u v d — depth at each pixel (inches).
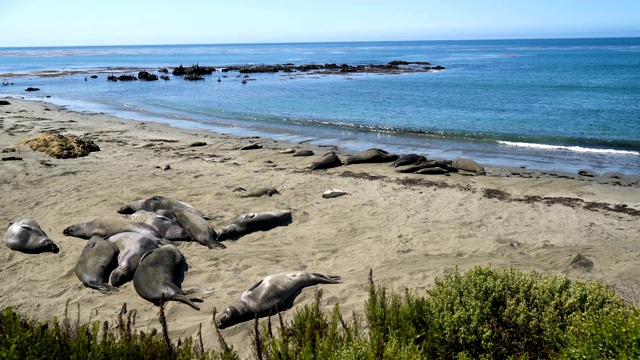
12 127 778.2
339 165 577.9
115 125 848.9
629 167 553.3
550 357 172.9
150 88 1547.7
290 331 196.7
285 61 3348.9
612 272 295.1
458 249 333.7
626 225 372.2
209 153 637.3
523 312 189.2
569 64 2458.2
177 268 293.9
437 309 196.1
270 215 377.7
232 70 2325.3
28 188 457.4
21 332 151.9
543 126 797.2
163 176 509.7
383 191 465.1
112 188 462.6
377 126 834.8
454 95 1208.8
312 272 293.6
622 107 948.6
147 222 357.7
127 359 160.4
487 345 178.9
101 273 287.9
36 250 323.0
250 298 251.3
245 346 220.8
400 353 155.5
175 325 238.2
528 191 464.1
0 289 272.7
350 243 346.0
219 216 390.3
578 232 360.8
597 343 155.5
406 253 328.2
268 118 935.0
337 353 159.8
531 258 319.0
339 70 2208.4
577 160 589.9
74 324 228.4
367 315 207.8
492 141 705.0
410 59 3383.4
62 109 1053.2
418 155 594.9
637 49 4702.3
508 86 1391.5
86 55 5300.2
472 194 453.4
